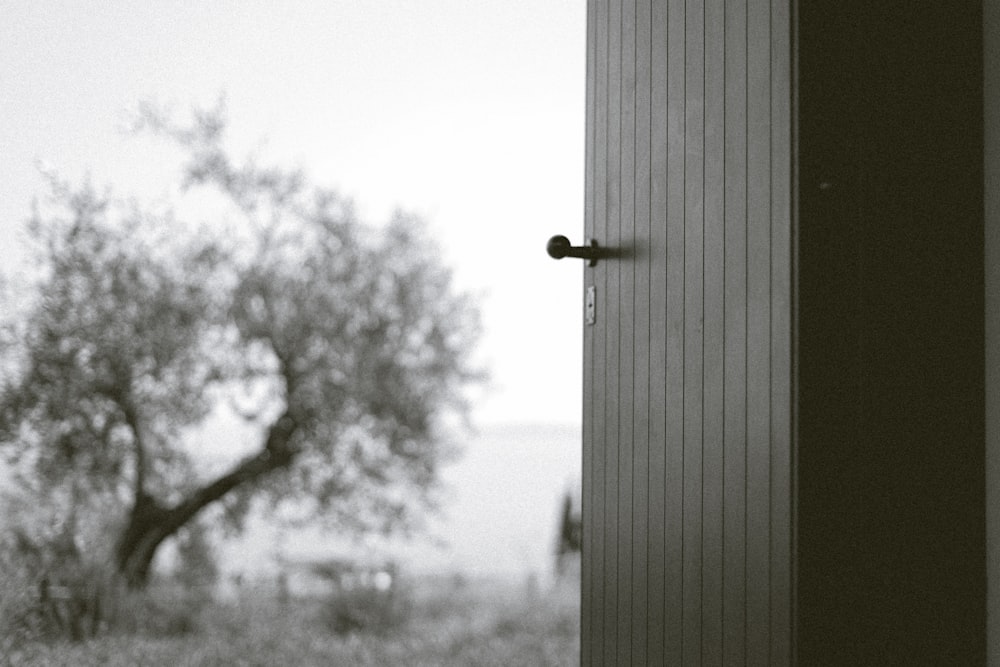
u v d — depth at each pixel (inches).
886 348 84.2
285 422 354.6
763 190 87.1
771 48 87.0
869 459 83.5
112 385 331.3
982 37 87.7
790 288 83.4
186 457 344.8
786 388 83.3
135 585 319.9
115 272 337.4
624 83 114.3
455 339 385.4
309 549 386.6
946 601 84.1
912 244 85.4
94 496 328.8
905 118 86.0
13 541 299.4
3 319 325.7
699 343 96.3
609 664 113.0
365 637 332.5
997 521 84.2
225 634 306.2
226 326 352.8
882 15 86.4
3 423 322.0
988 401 85.4
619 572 111.3
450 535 544.4
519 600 382.6
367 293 371.6
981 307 86.1
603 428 116.4
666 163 103.7
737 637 89.0
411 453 368.5
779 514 83.7
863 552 83.0
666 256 103.0
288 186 371.6
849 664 82.1
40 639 268.1
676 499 99.9
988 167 86.6
